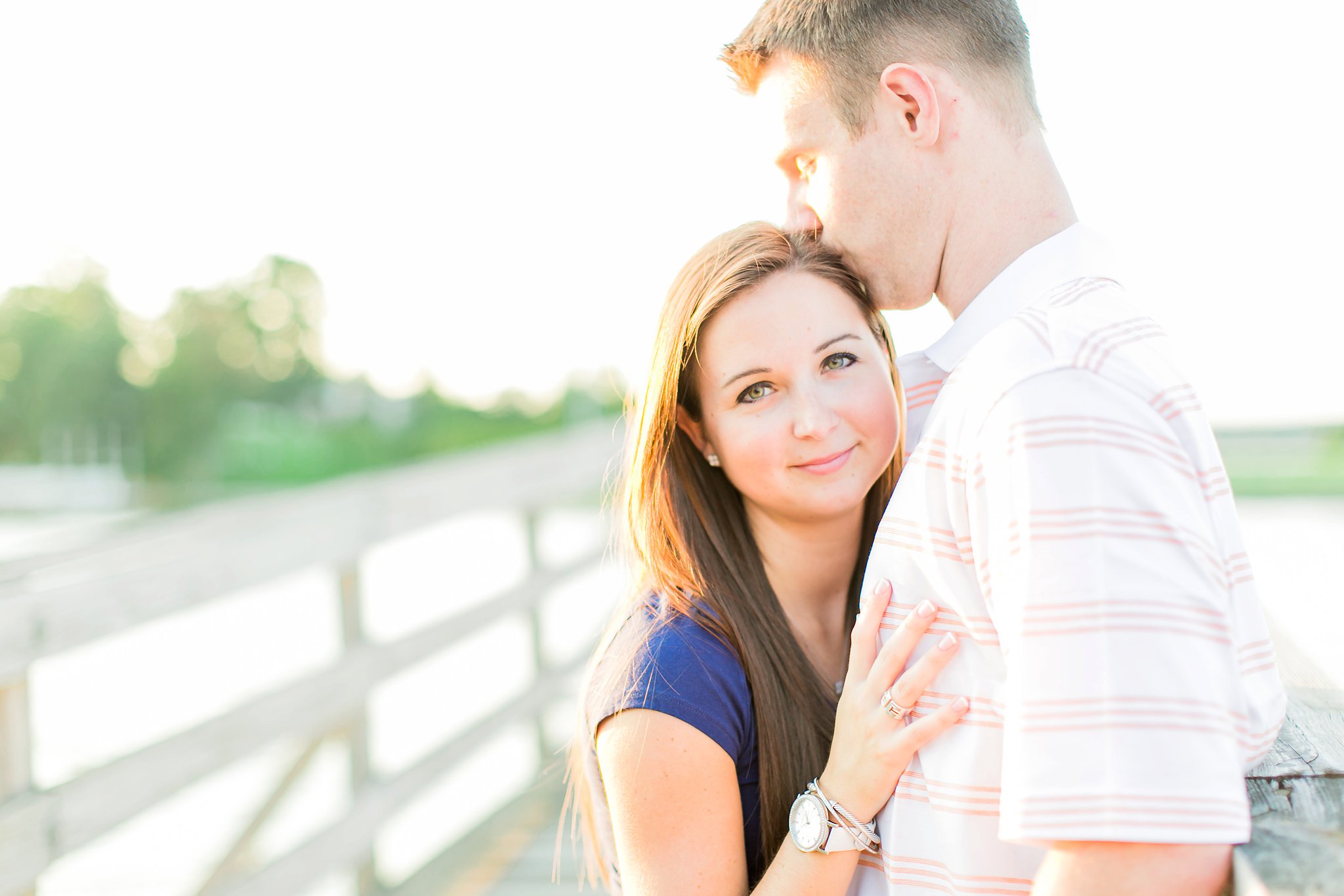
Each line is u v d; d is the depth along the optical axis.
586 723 1.32
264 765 4.82
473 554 10.24
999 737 1.00
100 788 2.12
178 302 45.31
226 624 7.87
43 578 2.16
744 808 1.26
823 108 1.25
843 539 1.41
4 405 43.34
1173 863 0.79
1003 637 0.92
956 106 1.20
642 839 1.19
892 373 1.43
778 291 1.28
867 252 1.27
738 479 1.33
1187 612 0.84
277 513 2.91
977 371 1.00
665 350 1.33
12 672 1.96
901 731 1.06
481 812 4.11
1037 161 1.22
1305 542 5.17
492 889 3.45
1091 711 0.82
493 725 4.12
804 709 1.27
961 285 1.23
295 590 9.52
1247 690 0.94
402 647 3.47
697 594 1.31
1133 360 0.95
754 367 1.28
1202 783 0.79
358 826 3.15
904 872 1.08
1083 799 0.81
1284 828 0.85
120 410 43.84
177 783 2.35
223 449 43.06
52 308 44.62
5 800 1.97
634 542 1.39
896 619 1.10
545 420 42.50
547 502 4.99
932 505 1.04
